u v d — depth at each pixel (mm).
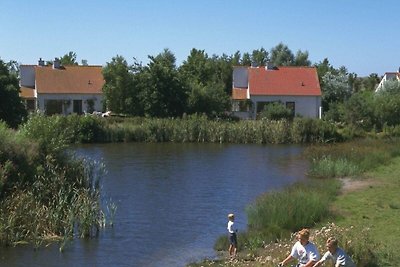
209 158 49375
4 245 20859
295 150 56375
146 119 67688
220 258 19688
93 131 63062
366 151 45719
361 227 21000
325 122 65562
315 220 23719
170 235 22953
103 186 34094
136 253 20422
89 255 20047
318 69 113750
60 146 27859
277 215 23531
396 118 71125
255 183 36125
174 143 63156
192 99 73875
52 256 19797
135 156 50094
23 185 24078
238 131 64812
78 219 23125
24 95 81375
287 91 82312
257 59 138250
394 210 25422
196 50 106875
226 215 26641
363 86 128375
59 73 84375
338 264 13773
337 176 37500
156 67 73312
